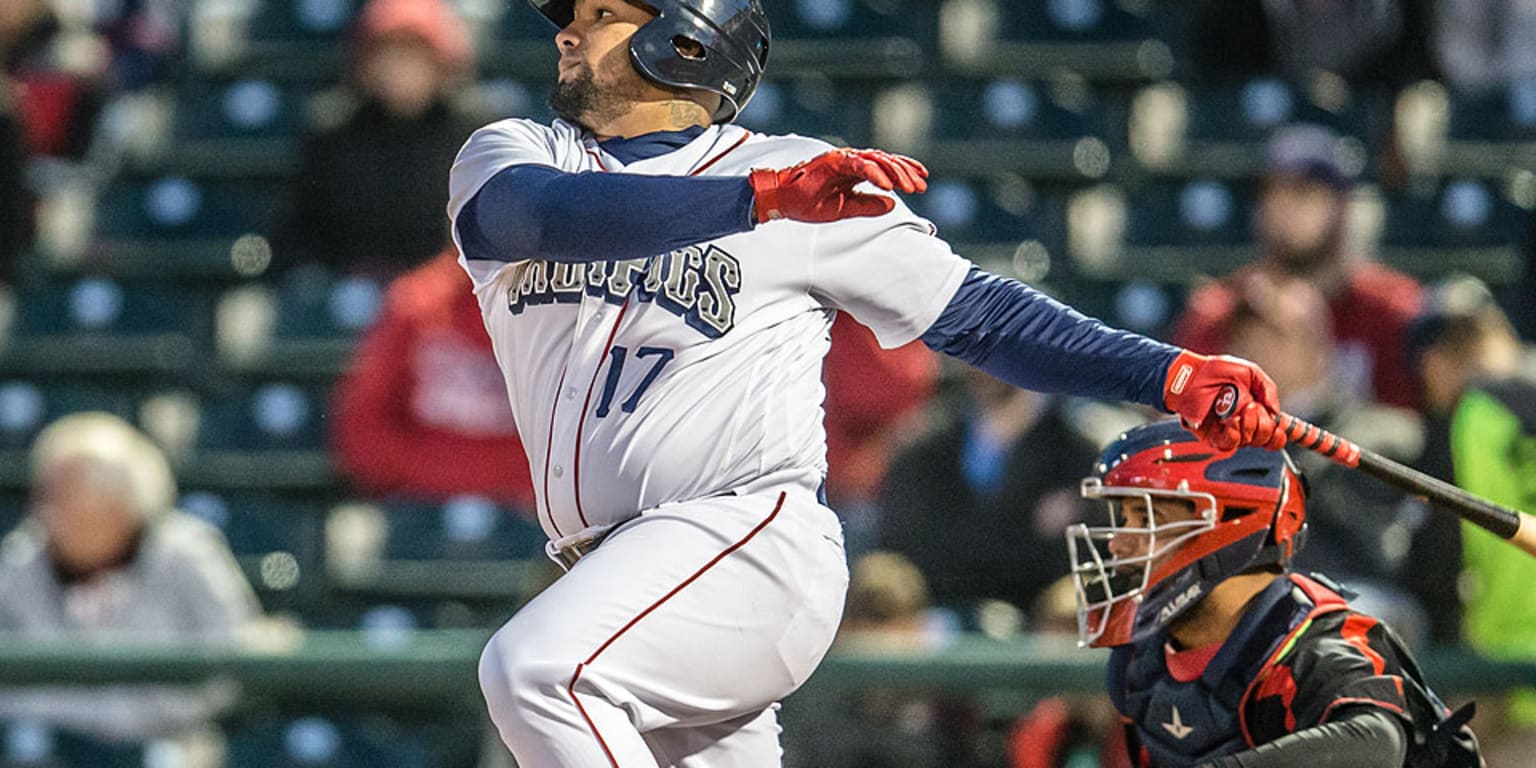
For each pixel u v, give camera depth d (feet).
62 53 117.60
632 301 34.63
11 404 100.63
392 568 88.94
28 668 60.49
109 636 71.87
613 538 34.14
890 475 77.41
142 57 122.72
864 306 35.35
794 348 35.12
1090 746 63.10
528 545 88.28
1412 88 114.21
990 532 75.77
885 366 82.33
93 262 110.73
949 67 118.01
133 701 74.59
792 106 111.65
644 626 33.12
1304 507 37.83
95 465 72.33
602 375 34.68
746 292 34.76
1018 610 75.51
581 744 32.37
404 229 99.55
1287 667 35.86
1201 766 33.55
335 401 97.14
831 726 64.13
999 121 111.65
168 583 72.90
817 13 119.24
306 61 123.03
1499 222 106.22
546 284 35.12
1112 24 119.65
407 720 82.69
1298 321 73.15
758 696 34.76
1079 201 107.65
